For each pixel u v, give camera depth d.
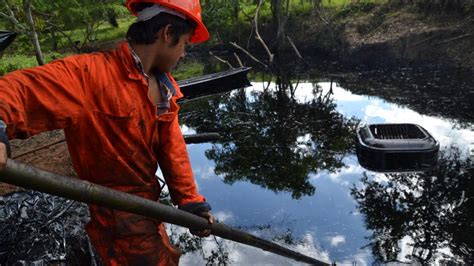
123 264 1.27
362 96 9.95
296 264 3.81
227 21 18.02
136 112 1.12
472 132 7.14
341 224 4.63
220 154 6.93
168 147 1.33
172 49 1.16
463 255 4.00
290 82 11.86
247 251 3.98
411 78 11.08
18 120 0.92
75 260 2.94
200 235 1.49
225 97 10.36
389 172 5.83
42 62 10.76
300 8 17.08
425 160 5.80
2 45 4.21
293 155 6.73
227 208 5.10
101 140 1.11
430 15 13.11
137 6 1.14
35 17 12.98
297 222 4.70
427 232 4.43
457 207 4.82
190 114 9.27
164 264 1.34
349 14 15.16
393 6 14.33
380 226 4.53
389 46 13.02
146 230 1.27
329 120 8.44
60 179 0.92
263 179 5.91
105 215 1.24
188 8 1.15
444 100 9.09
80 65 1.05
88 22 18.00
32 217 3.14
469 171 5.66
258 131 8.02
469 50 11.49
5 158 0.80
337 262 3.96
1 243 2.90
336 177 5.81
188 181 1.38
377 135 6.41
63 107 1.00
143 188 1.24
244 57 16.30
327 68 13.24
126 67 1.10
